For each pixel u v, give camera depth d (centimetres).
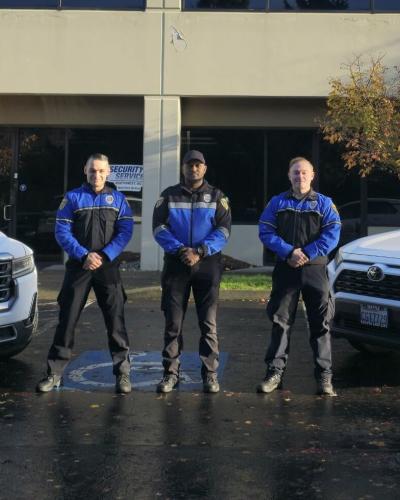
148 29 1351
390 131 1058
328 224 567
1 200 1512
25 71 1355
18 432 479
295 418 512
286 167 1479
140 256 1423
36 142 1506
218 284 577
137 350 730
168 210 572
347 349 748
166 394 573
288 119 1452
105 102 1467
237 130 1476
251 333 820
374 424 499
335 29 1344
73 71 1354
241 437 470
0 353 609
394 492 384
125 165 1484
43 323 886
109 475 405
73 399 558
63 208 570
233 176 1485
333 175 1465
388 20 1338
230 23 1350
